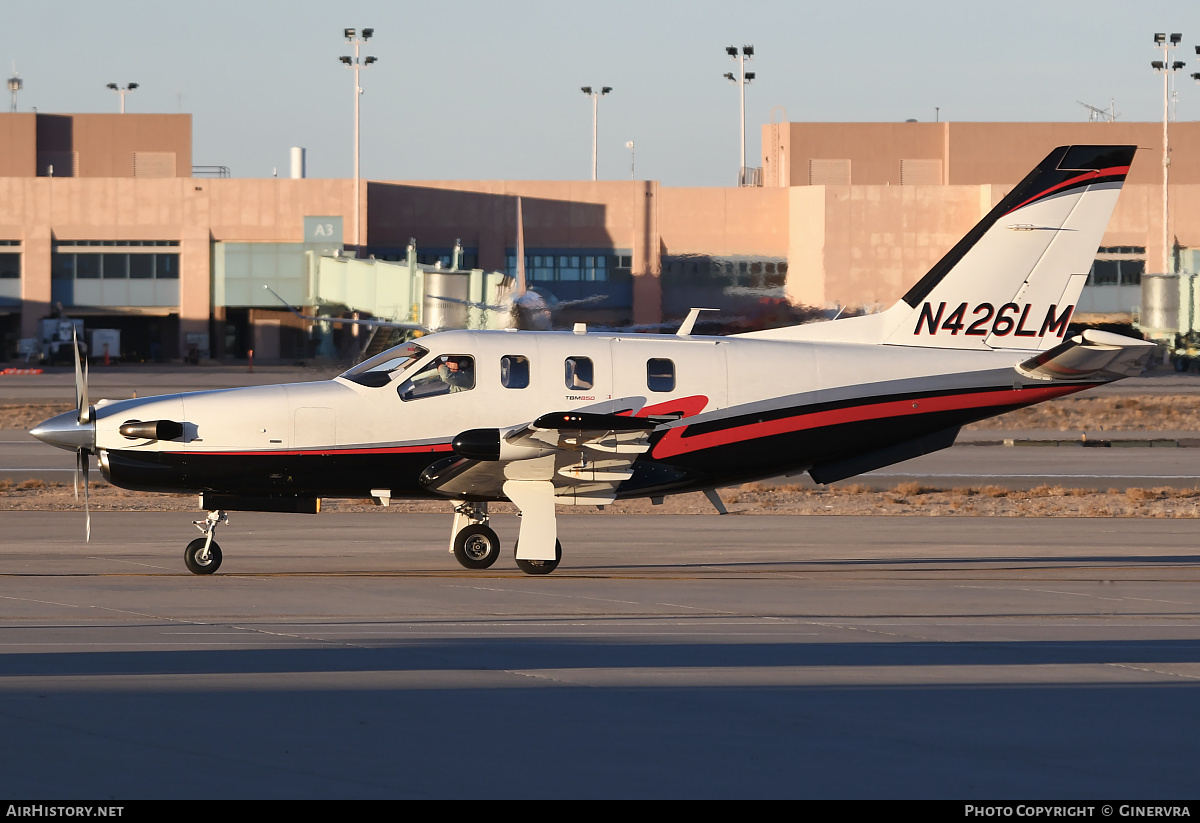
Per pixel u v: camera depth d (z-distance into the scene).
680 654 39.12
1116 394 193.62
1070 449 128.12
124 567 57.59
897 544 69.12
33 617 44.38
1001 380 62.09
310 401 57.59
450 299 191.00
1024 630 44.56
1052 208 63.06
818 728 30.59
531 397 58.41
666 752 28.42
